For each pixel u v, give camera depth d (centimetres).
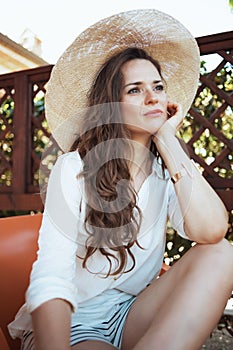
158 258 116
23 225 140
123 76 112
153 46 137
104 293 111
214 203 105
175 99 148
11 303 126
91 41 131
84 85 134
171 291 104
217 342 216
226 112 222
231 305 238
